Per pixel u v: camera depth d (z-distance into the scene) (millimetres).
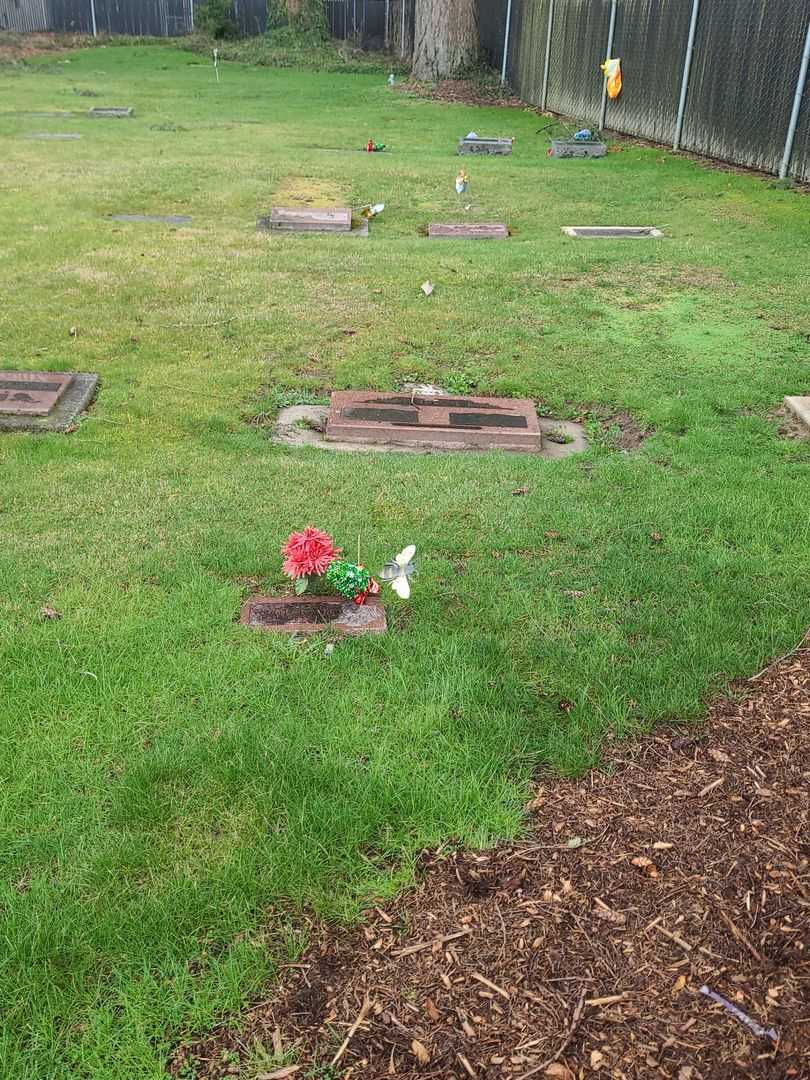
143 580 3676
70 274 7969
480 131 16969
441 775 2633
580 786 2643
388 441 5277
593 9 16812
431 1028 1964
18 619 3365
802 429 5402
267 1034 1977
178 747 2738
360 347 6551
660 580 3689
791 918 2160
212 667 3086
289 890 2293
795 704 2930
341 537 4027
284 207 10258
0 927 2176
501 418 5453
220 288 7723
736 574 3766
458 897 2285
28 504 4320
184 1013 2008
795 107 11656
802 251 9086
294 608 3479
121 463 4816
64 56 27594
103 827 2469
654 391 5918
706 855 2367
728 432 5344
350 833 2443
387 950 2154
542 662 3172
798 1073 1822
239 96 20984
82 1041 1953
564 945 2135
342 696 2961
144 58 27797
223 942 2184
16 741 2758
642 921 2186
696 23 13570
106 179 11859
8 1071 1892
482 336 6828
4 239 9031
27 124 16297
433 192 11773
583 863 2369
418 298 7637
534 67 20078
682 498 4477
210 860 2371
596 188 12039
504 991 2033
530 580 3723
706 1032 1914
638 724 2865
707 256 8906
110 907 2229
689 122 14203
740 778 2631
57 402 5449
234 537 4008
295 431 5387
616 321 7246
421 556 3900
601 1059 1872
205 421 5344
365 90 22344
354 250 9070
